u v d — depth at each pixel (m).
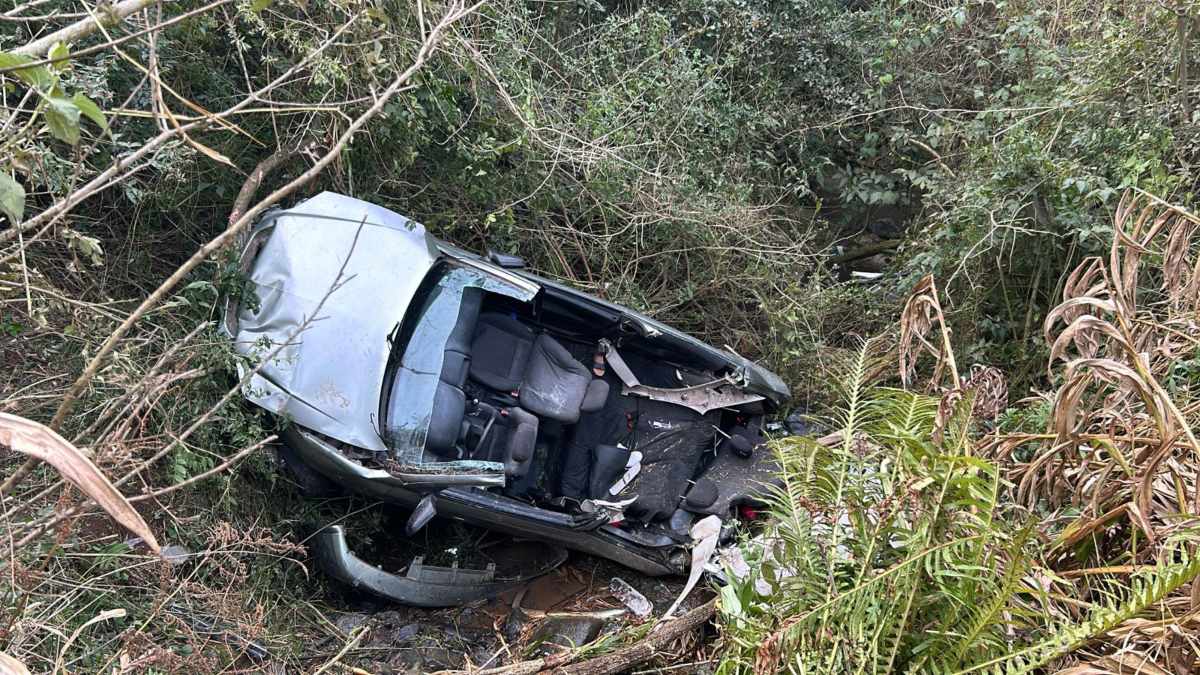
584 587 4.32
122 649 2.60
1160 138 4.34
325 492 3.88
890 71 6.68
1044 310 4.80
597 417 4.67
